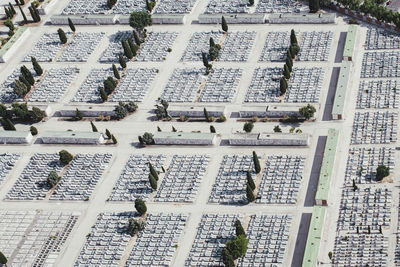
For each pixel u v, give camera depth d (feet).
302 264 558.15
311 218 599.57
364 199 613.93
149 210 653.30
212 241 605.73
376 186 625.82
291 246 588.09
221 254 583.58
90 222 654.94
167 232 625.00
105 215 655.76
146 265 597.93
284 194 639.76
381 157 654.53
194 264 588.50
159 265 595.47
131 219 624.59
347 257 562.25
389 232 577.02
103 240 629.92
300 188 643.86
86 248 625.41
